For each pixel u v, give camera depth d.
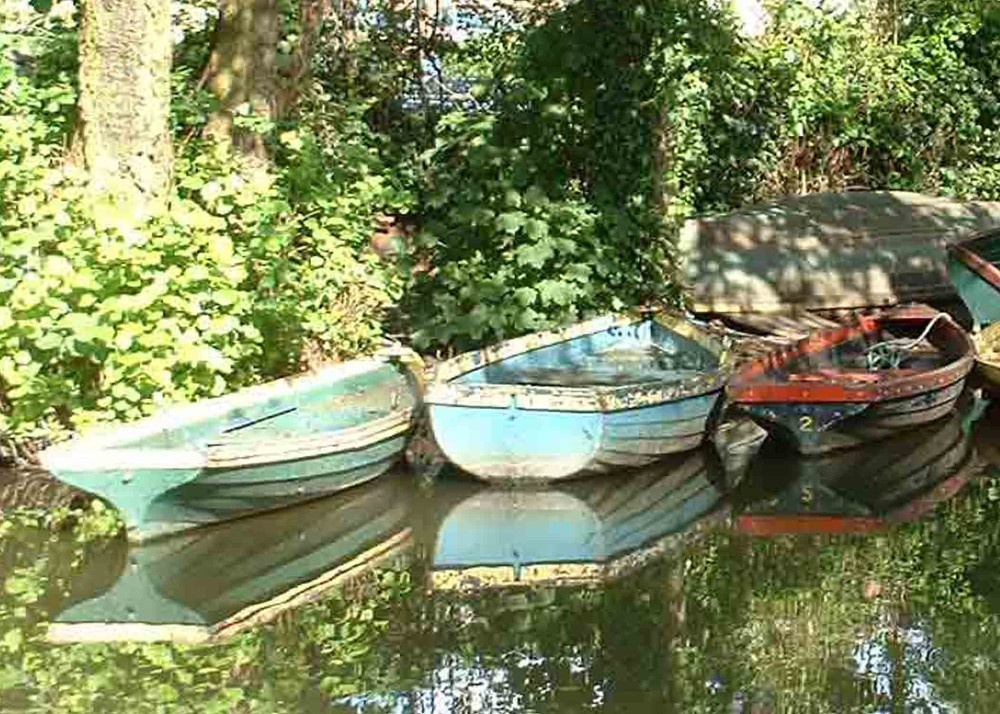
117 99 8.67
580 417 8.55
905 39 16.64
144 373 8.30
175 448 7.75
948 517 8.48
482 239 11.02
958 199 14.87
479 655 6.55
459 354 10.69
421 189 11.33
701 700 6.05
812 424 9.21
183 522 7.79
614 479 8.95
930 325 10.62
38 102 9.24
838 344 10.41
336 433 8.20
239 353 8.83
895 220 13.62
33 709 5.91
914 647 6.61
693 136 13.80
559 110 11.14
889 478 9.20
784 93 14.95
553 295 10.59
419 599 7.25
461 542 8.05
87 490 7.33
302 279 9.40
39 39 10.11
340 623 6.92
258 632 6.79
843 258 12.80
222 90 10.11
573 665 6.43
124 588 7.22
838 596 7.24
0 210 8.55
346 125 11.12
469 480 8.83
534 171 11.06
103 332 8.03
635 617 7.01
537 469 8.66
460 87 12.76
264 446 7.79
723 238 13.04
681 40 11.35
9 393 8.54
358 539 8.04
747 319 12.11
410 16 12.90
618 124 11.10
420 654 6.57
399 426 8.70
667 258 11.53
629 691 6.14
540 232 10.66
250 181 9.30
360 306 10.13
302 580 7.47
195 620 6.91
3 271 8.27
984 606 7.09
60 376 8.52
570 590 7.38
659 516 8.46
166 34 8.76
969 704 5.99
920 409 9.61
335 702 6.03
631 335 10.41
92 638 6.65
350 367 9.15
